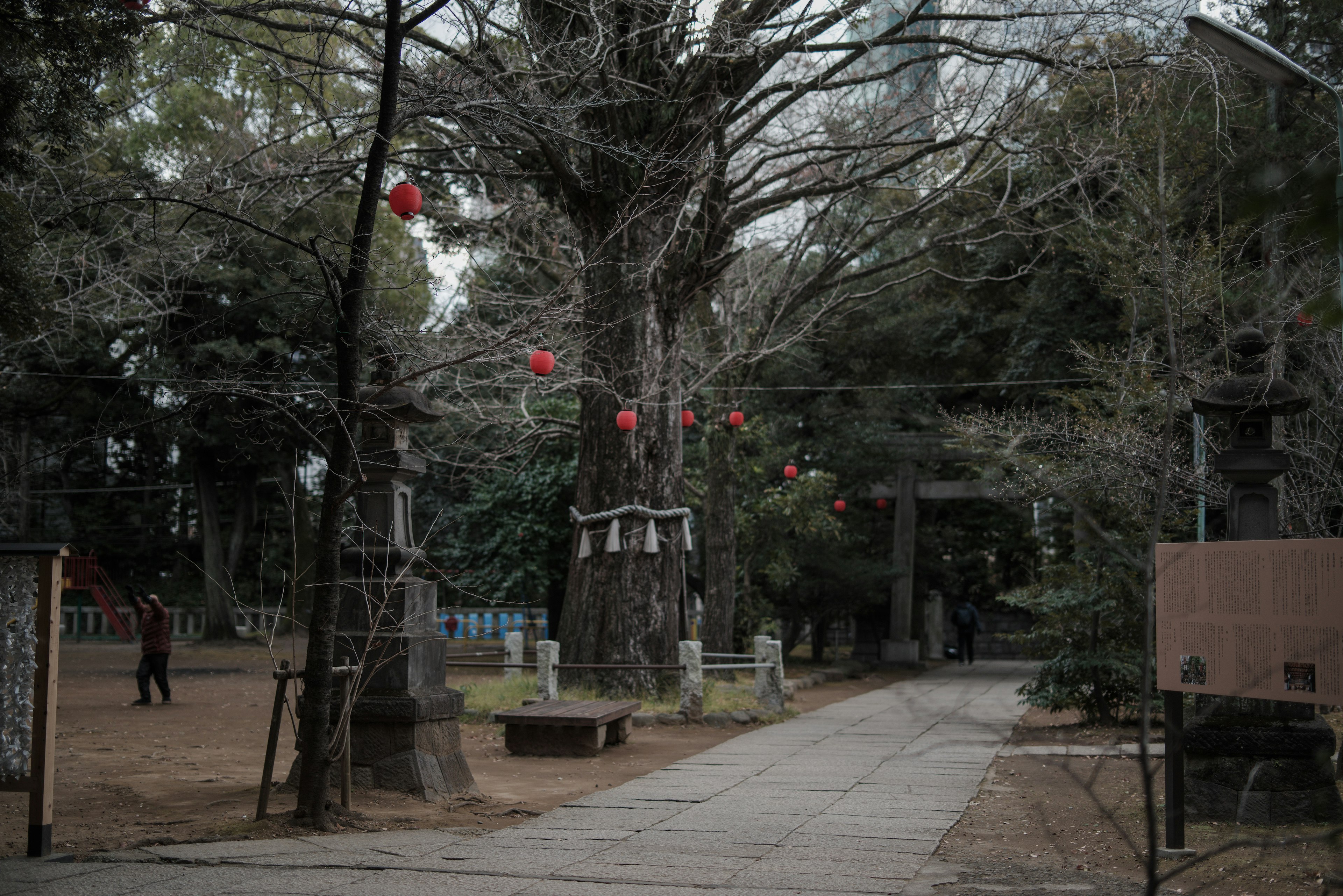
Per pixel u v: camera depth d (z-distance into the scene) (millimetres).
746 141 13688
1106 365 10406
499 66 11031
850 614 26344
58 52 8938
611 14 11930
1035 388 19906
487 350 7445
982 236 21375
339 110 10984
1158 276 9172
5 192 9734
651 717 12836
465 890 5066
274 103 16188
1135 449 9734
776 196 14906
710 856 5891
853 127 16266
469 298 15148
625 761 10195
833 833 6582
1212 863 5688
